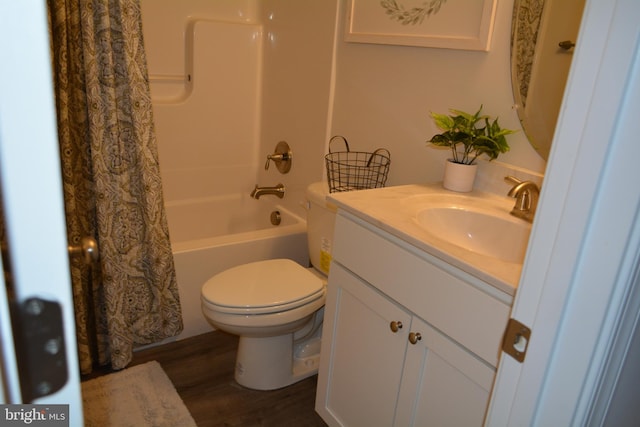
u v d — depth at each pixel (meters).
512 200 1.56
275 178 2.81
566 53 1.37
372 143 2.09
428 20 1.75
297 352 2.11
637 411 0.81
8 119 0.30
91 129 1.64
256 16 2.79
